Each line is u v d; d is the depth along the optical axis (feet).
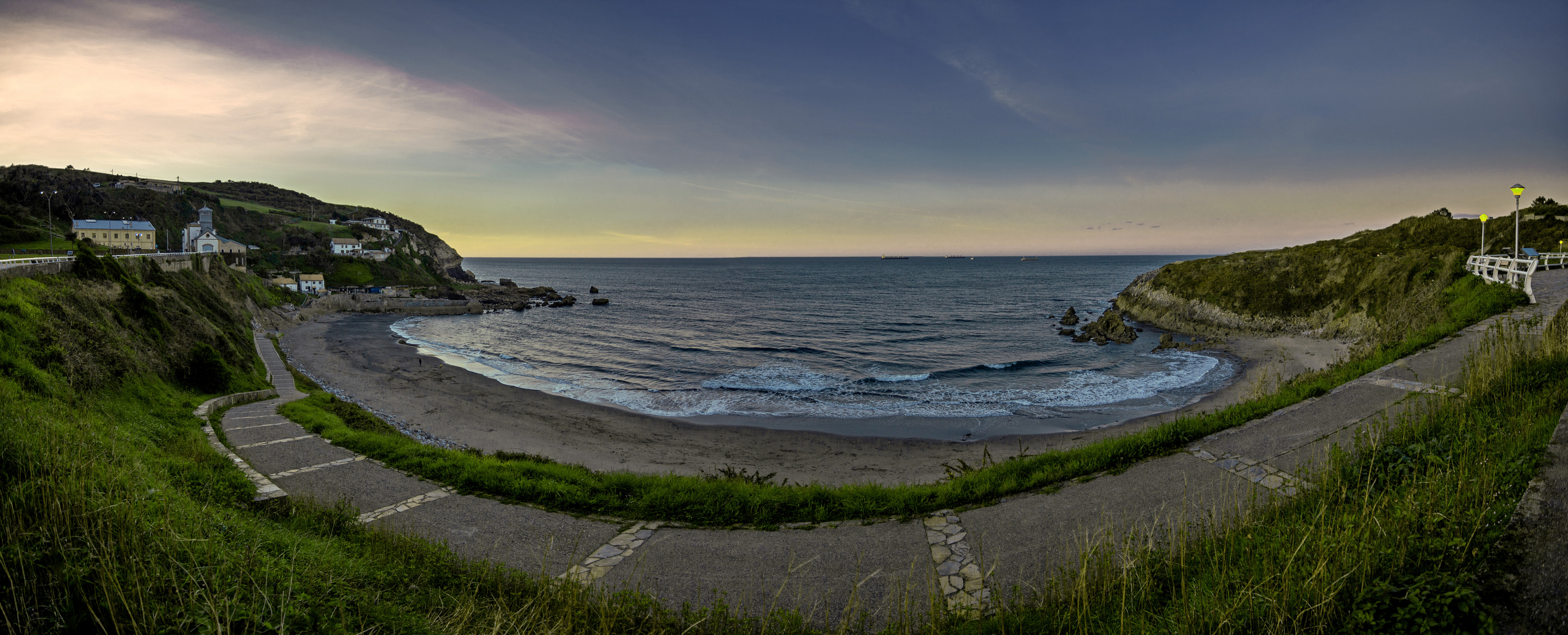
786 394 97.91
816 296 320.50
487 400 92.43
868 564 24.77
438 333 190.19
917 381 108.47
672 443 70.03
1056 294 316.40
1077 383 102.22
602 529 29.32
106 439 27.78
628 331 190.19
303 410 60.13
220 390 72.69
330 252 366.22
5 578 13.32
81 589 13.25
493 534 28.76
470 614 17.78
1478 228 144.77
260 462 40.11
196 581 14.53
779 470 59.06
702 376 117.08
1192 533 23.02
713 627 19.94
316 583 17.19
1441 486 17.56
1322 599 13.84
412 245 458.50
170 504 20.02
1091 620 17.42
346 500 29.76
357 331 193.47
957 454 64.59
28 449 18.20
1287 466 28.37
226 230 379.96
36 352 45.16
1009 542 25.54
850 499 31.04
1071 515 27.30
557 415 83.05
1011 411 83.61
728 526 29.30
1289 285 143.02
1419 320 74.49
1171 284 173.17
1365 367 44.55
